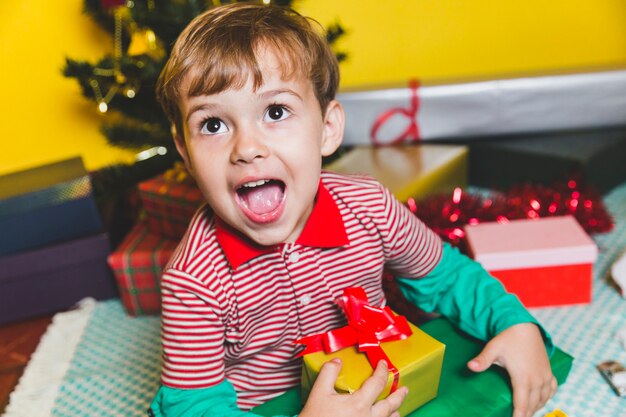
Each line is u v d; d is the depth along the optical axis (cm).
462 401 81
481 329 90
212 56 69
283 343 86
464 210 137
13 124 184
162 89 79
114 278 145
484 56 200
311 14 191
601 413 91
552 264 116
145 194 140
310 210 82
